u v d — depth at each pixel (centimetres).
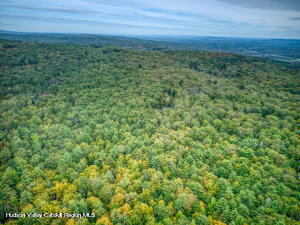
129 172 5416
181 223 3862
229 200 4491
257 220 4156
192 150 6266
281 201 4516
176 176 5381
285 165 5781
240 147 6612
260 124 7944
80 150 6353
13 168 5684
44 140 7131
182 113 9131
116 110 9469
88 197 4681
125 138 7144
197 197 4662
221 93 11494
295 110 9275
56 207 4259
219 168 5594
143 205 4188
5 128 7888
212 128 7688
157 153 6203
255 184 4997
